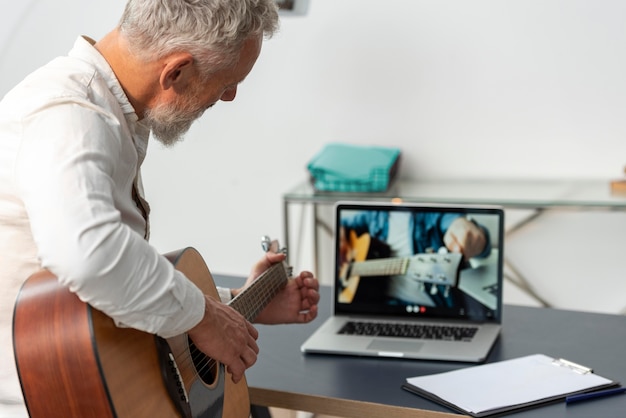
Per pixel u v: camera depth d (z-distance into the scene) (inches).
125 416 48.9
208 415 56.9
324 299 87.9
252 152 151.0
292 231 151.8
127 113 54.1
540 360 69.8
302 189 138.4
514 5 132.1
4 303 53.4
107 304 46.0
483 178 139.3
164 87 53.3
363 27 139.8
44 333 48.7
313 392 65.5
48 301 49.3
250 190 152.9
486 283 79.1
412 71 138.9
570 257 138.1
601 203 119.5
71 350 48.3
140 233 56.7
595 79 131.1
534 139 135.8
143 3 51.7
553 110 134.0
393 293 81.0
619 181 127.6
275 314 75.1
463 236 79.7
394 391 65.4
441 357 70.9
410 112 140.6
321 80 144.0
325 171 132.8
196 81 53.7
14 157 48.5
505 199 124.0
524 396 62.6
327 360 71.9
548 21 131.2
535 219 138.5
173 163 155.7
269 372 69.6
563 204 120.5
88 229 44.6
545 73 133.0
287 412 92.2
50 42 153.1
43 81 50.3
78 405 48.8
